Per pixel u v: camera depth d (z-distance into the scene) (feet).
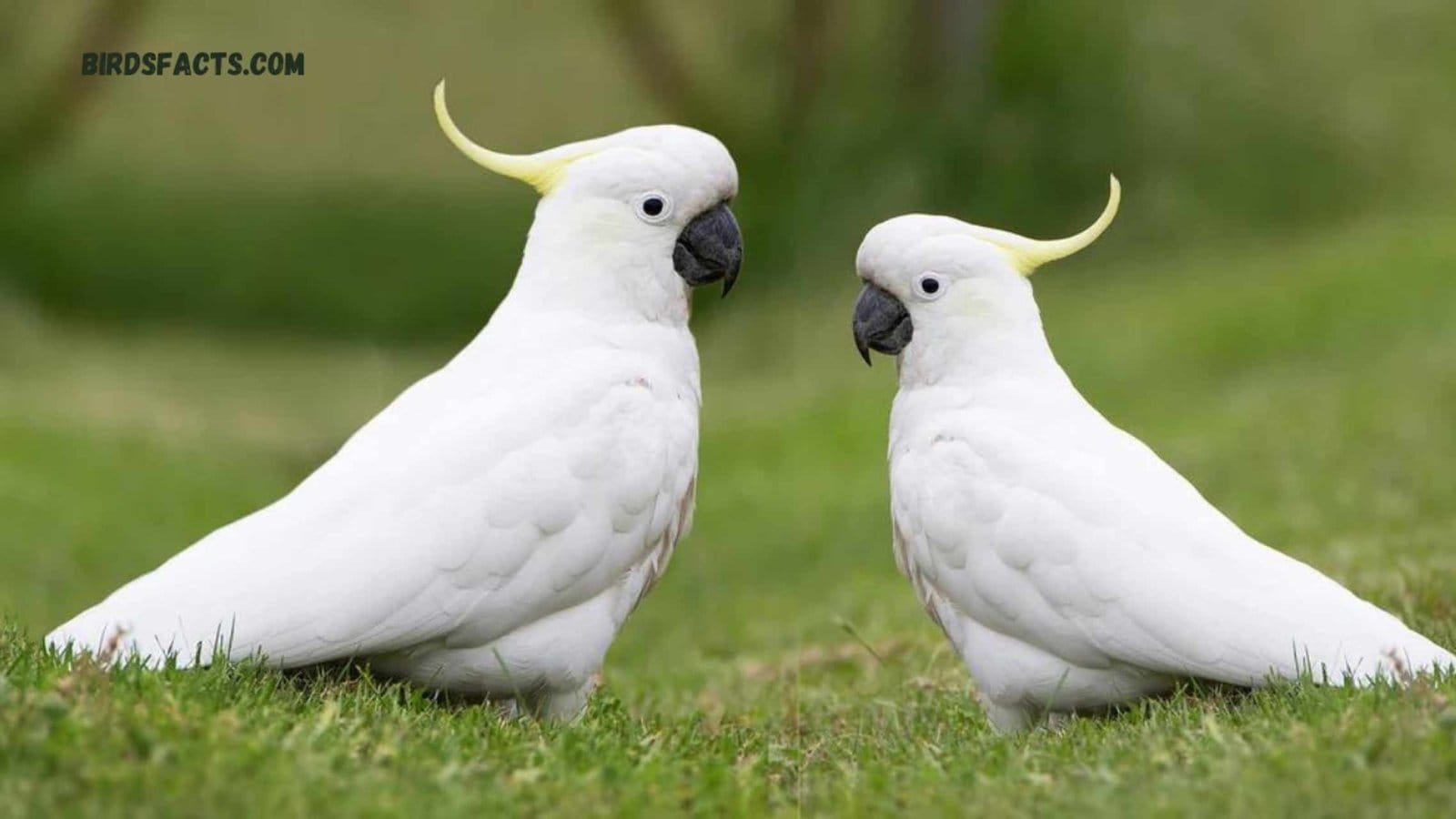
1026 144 97.40
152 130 104.99
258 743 19.06
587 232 25.22
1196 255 92.43
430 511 22.77
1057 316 84.23
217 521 65.00
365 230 103.65
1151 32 102.12
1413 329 72.02
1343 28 107.14
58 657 21.47
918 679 31.07
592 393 24.13
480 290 102.17
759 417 74.90
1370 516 45.21
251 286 102.42
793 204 100.01
